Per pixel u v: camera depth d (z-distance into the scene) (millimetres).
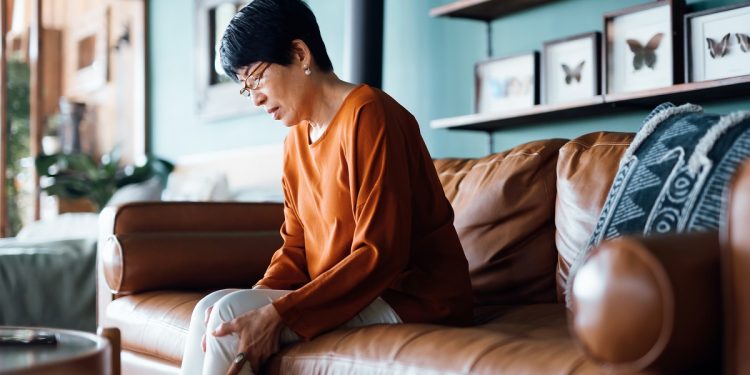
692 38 2424
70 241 3482
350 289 1557
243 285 2508
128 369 2232
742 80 2211
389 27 3684
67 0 5562
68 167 4992
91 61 5574
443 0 3414
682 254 972
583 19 2871
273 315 1529
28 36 5426
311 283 1559
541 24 3021
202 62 4711
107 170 4945
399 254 1583
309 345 1548
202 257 2391
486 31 3229
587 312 992
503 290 2115
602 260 986
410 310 1624
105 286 2408
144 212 2400
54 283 3355
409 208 1613
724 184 1372
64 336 1448
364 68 3326
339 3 3908
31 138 5359
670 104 1675
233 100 4453
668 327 928
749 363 935
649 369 960
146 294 2309
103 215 2428
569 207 1979
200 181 3814
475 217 2180
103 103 5559
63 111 5453
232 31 1684
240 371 1522
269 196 3557
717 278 997
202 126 4793
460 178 2363
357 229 1598
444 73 3418
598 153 1996
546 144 2176
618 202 1593
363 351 1441
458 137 3352
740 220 951
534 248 2102
